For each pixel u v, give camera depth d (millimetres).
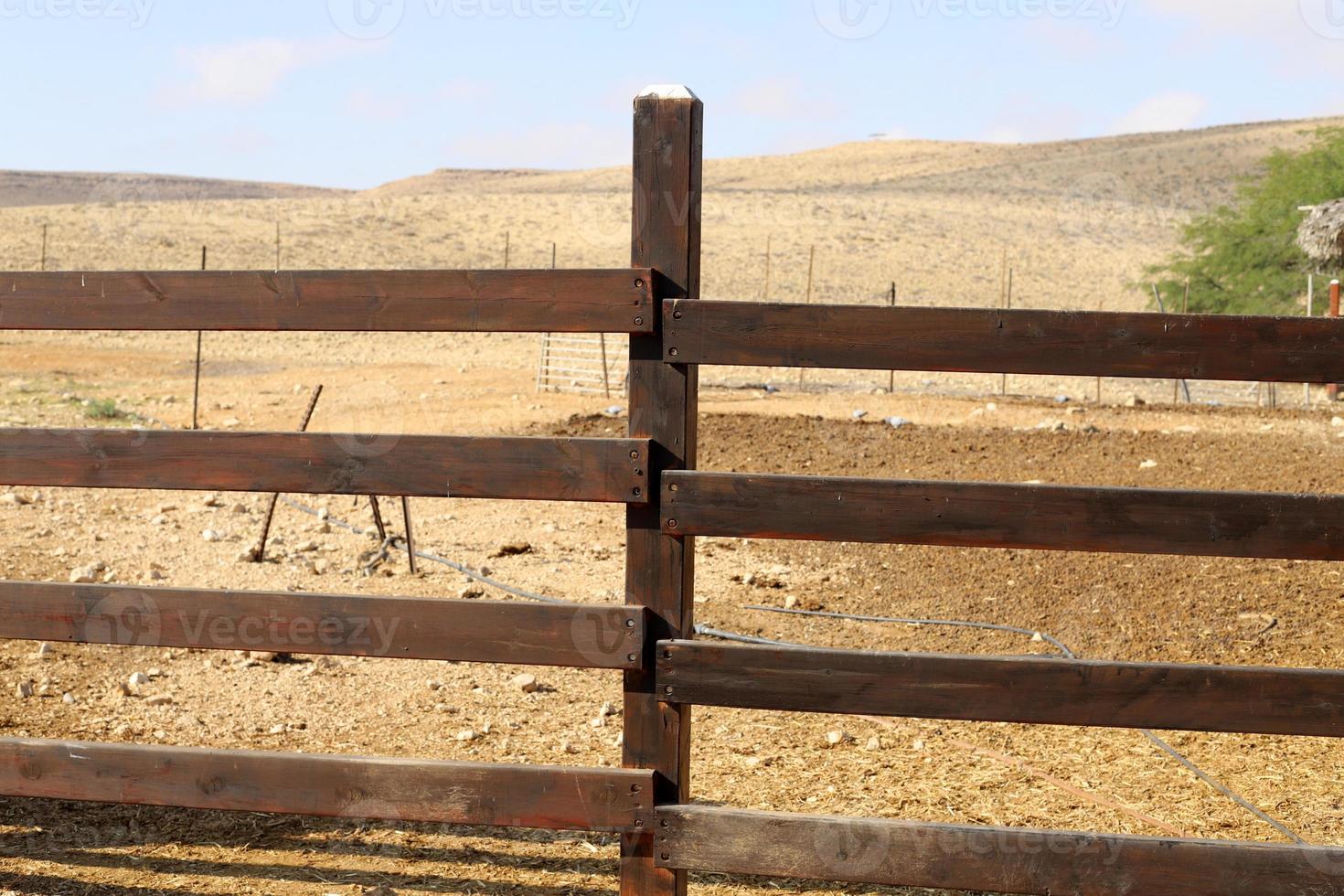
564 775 3162
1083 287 57844
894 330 3027
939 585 8273
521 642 3150
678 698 3107
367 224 70312
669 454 3133
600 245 67438
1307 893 2922
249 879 3775
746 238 69562
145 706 5410
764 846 3096
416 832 4184
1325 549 2906
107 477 3264
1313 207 19969
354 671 6113
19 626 3307
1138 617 7426
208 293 3230
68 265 48531
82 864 3850
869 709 3047
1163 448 12102
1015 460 11703
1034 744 5273
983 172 111562
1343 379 2922
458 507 10883
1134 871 2979
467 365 27094
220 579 7691
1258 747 5242
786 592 8195
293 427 15828
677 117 3076
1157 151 115625
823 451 12258
